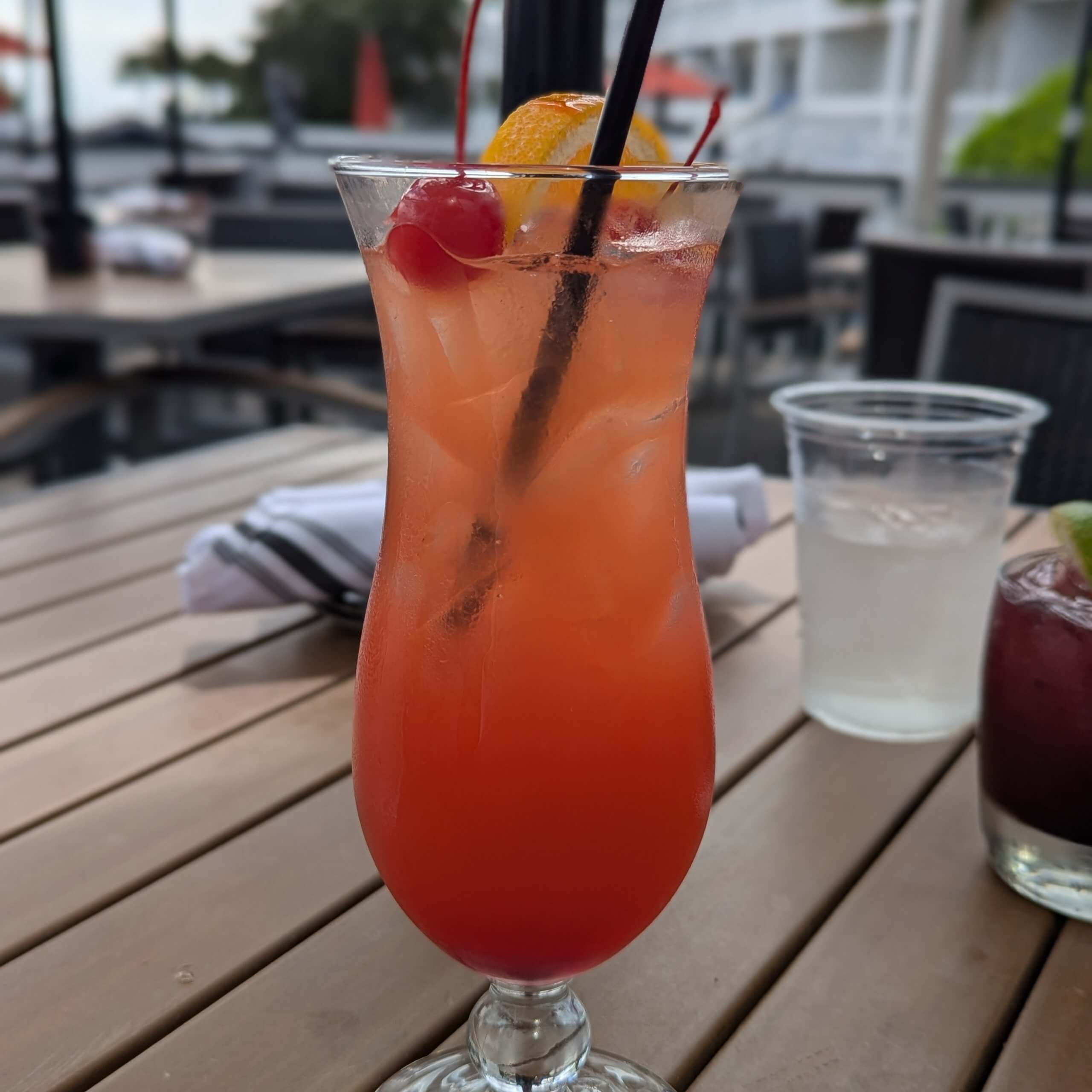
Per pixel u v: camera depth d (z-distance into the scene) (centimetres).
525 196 21
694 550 47
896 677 39
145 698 42
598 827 23
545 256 21
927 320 121
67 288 115
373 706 25
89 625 48
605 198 21
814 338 247
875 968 28
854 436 38
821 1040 26
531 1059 24
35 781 36
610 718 23
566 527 23
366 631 26
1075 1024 26
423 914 25
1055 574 31
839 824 34
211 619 49
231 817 34
